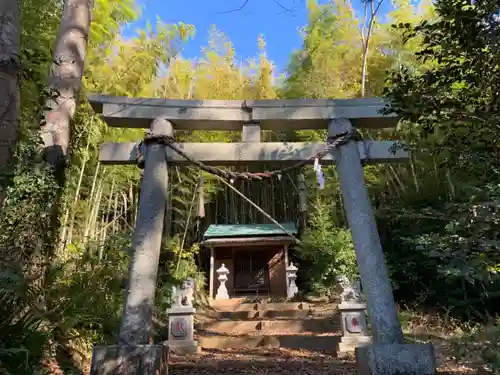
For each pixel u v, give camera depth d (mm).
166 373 3344
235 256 11641
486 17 2271
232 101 4305
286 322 6895
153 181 3889
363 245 3719
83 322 4258
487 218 2479
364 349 3277
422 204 7746
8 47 2549
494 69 2498
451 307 6758
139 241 3660
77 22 4859
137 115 4129
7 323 3018
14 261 3299
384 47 9625
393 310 3463
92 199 6895
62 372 3555
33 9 4879
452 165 3021
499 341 2617
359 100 4312
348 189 3973
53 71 4594
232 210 12367
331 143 4102
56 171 4215
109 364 3139
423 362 3104
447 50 2490
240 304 8805
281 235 10898
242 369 4504
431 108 2504
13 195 3580
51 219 4105
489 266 2754
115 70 7375
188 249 10312
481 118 2469
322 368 4508
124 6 7113
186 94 10766
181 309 5820
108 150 4254
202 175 10328
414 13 9062
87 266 4762
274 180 12570
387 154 4273
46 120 4312
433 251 2738
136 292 3473
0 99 2447
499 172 2854
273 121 4273
